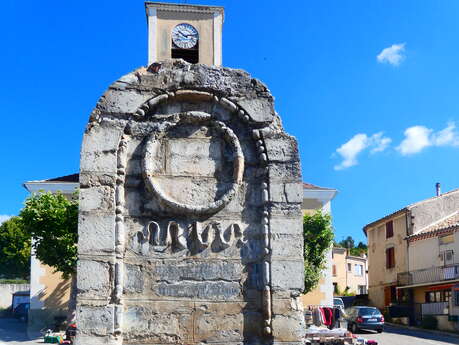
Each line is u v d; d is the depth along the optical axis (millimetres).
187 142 8070
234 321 7566
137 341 7289
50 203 20203
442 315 27453
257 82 8344
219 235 7762
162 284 7527
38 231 19953
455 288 27156
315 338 16172
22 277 48188
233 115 8250
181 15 26156
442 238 29172
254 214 7957
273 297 7570
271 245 7746
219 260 7719
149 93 8055
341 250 51062
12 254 46656
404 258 32844
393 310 32031
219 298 7602
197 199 7875
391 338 23344
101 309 7168
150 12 25922
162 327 7391
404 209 33031
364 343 16906
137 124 7973
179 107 8172
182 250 7672
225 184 7996
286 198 7957
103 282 7270
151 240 7633
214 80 8234
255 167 8117
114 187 7621
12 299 37688
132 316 7348
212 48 25844
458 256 27531
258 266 7785
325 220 24078
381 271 36250
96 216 7465
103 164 7668
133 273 7488
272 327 7473
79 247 7320
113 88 7996
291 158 8109
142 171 7789
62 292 24734
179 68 8242
